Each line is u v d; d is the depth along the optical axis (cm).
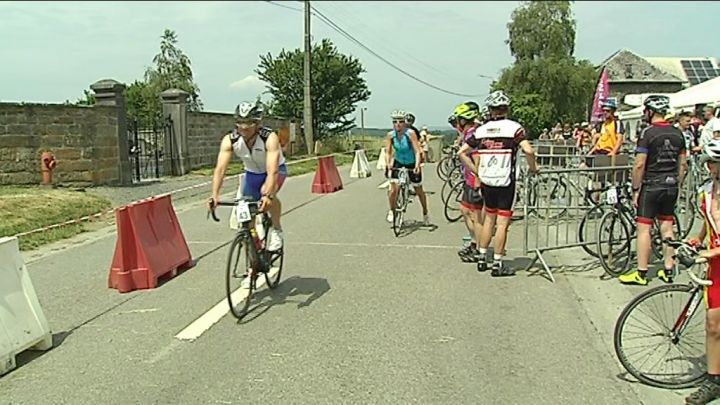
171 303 682
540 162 1702
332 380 479
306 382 476
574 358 521
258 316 633
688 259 450
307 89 3216
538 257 819
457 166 1371
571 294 705
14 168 1551
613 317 626
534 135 5525
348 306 662
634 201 761
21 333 523
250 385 471
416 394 454
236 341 564
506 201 771
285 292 718
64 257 928
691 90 1722
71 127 1652
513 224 1158
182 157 2188
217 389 466
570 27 5797
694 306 465
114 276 739
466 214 861
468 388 464
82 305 680
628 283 740
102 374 496
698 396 435
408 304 668
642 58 6331
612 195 779
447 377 484
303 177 2248
